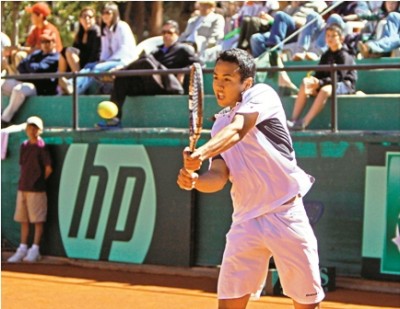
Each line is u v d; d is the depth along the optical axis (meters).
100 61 21.17
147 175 18.05
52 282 16.67
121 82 19.05
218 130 8.75
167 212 17.80
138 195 18.16
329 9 19.53
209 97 18.53
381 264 15.65
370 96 17.06
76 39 21.92
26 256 19.11
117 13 21.19
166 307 14.26
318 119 17.33
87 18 21.75
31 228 19.47
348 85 17.41
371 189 15.84
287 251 8.54
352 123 17.19
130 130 18.27
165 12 28.97
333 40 17.45
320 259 16.27
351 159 16.03
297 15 20.30
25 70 21.73
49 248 19.23
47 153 19.03
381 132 16.03
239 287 8.67
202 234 17.53
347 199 16.06
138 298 15.05
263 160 8.47
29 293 15.52
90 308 14.20
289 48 19.61
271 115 8.38
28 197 18.95
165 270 17.67
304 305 8.70
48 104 20.80
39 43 23.50
